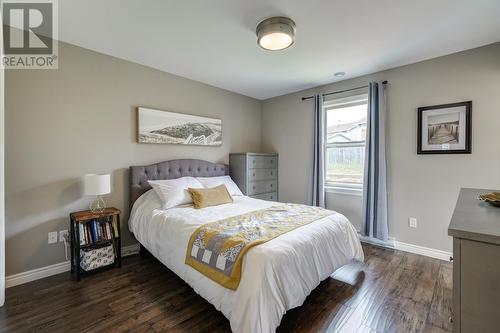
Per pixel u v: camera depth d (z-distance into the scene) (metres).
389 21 2.06
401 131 3.04
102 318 1.74
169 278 2.34
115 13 1.96
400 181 3.07
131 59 2.89
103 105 2.73
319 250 1.92
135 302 1.94
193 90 3.61
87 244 2.40
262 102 4.68
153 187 2.87
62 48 2.44
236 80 3.63
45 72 2.35
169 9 1.91
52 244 2.40
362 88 3.39
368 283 2.26
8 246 2.17
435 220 2.83
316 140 3.79
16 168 2.20
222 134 4.04
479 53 2.53
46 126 2.36
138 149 3.04
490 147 2.48
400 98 3.05
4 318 1.74
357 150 3.53
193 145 3.63
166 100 3.29
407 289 2.15
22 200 2.24
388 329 1.64
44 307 1.87
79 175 2.56
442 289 2.15
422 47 2.55
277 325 1.43
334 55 2.75
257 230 1.89
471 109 2.57
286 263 1.58
